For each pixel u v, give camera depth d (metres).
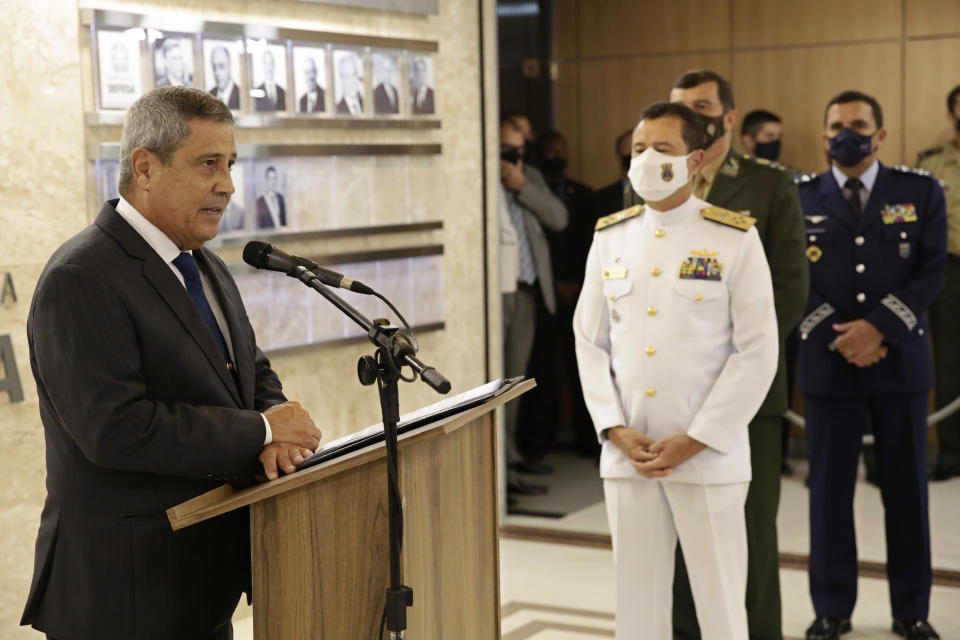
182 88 2.06
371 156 4.46
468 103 4.94
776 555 3.32
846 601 3.72
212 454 1.95
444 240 4.85
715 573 2.78
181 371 2.03
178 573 2.03
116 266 1.98
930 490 4.63
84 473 2.01
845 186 3.82
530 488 5.35
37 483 3.36
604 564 4.65
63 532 2.02
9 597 3.31
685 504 2.78
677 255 2.85
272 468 1.93
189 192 2.04
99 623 2.00
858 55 4.72
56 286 1.94
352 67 4.34
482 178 5.04
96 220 2.07
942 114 4.58
